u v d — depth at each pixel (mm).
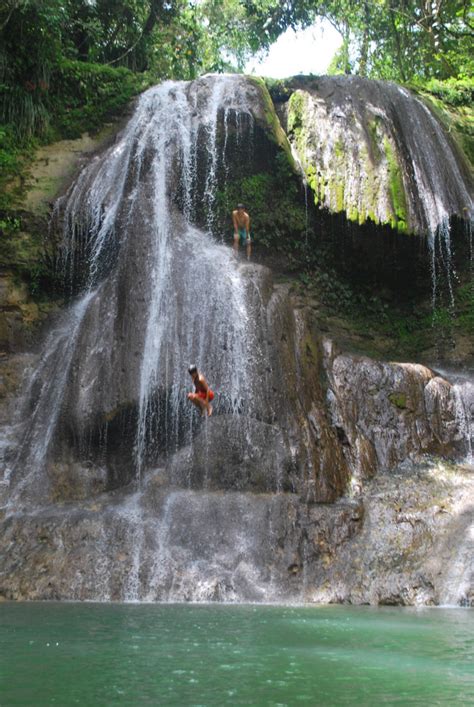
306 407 14914
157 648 6867
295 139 19766
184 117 19062
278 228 19344
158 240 16141
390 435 15828
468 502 13312
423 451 15953
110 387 14273
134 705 4941
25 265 17625
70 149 19797
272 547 12109
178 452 13734
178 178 18391
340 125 19562
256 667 6172
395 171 19109
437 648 7195
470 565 11664
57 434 14336
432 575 11672
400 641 7590
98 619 8688
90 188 18109
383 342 20141
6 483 14078
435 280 20375
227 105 19062
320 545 12406
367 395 16156
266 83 20703
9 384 15969
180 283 15242
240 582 11414
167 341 14602
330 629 8305
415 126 20422
